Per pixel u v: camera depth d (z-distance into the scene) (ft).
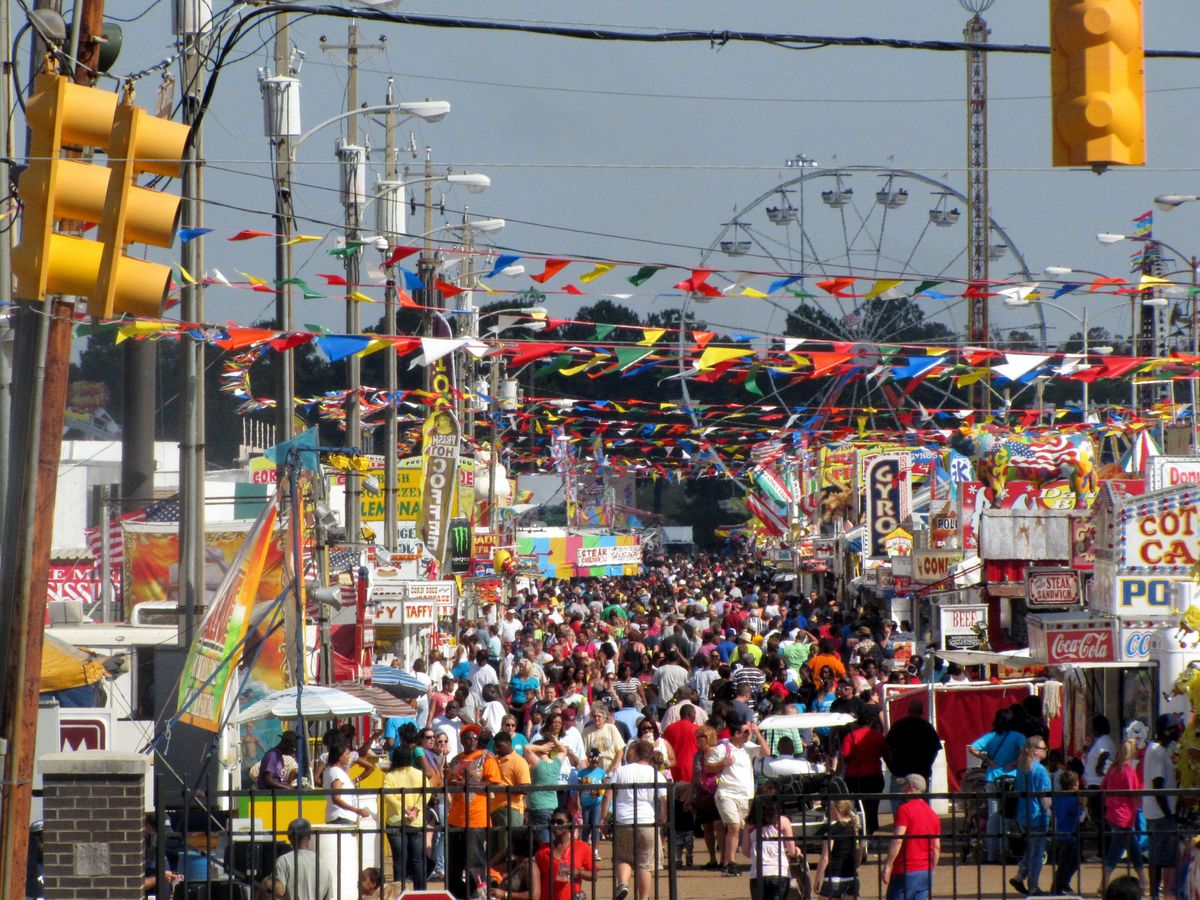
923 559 360.48
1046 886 184.03
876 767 205.98
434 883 184.44
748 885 188.75
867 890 184.44
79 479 484.33
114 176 107.14
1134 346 407.85
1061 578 256.52
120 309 109.19
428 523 418.72
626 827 172.76
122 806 128.06
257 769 186.19
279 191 256.32
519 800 179.83
